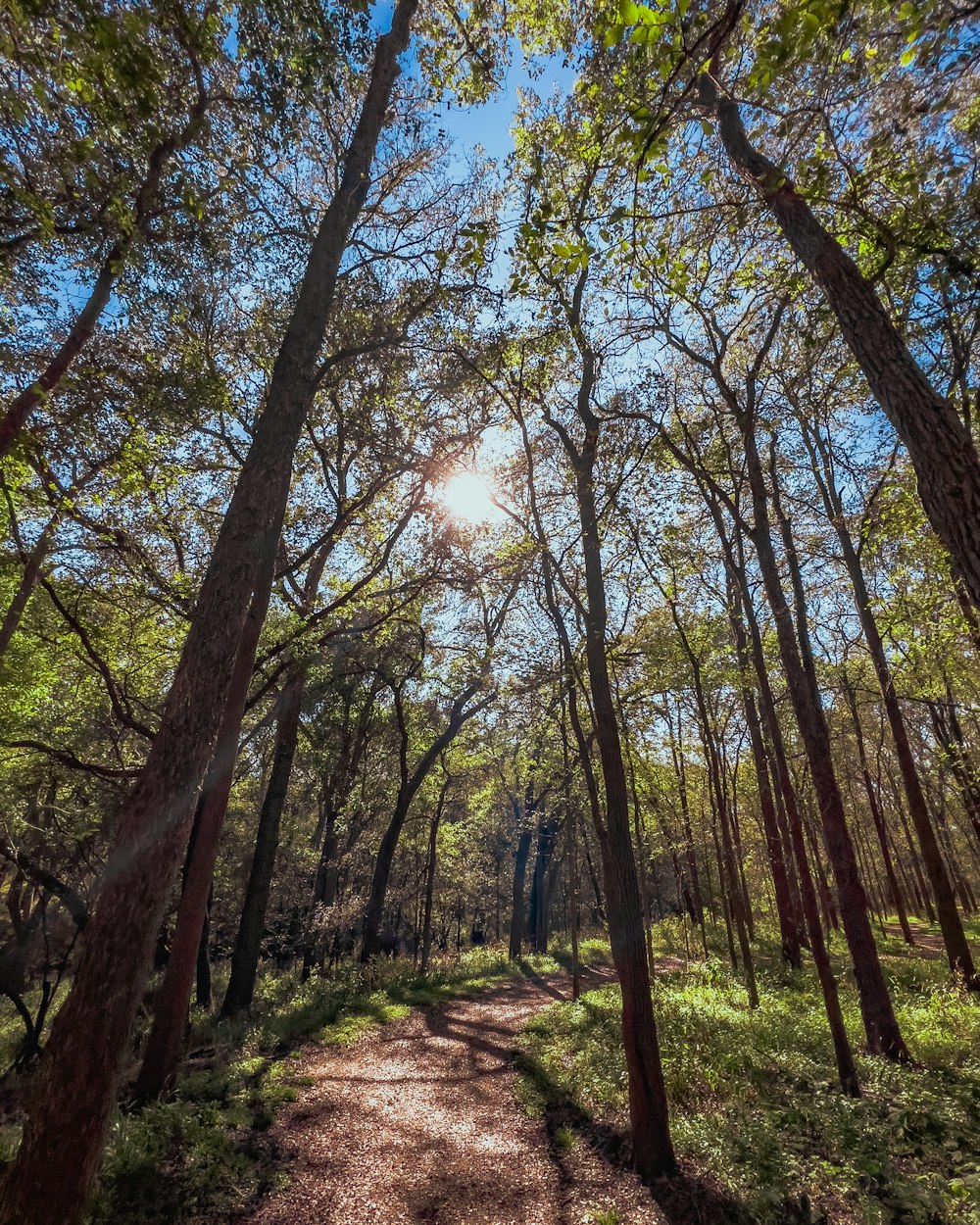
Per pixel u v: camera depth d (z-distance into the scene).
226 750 9.69
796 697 10.19
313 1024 11.96
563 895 41.94
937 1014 9.94
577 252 4.69
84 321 7.76
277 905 26.09
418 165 13.05
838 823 9.56
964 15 3.67
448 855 31.23
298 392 6.44
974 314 6.61
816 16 3.20
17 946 12.80
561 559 9.20
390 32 8.88
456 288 10.68
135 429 9.43
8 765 12.27
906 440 4.32
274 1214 5.45
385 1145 6.91
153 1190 5.45
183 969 8.52
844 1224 5.02
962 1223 4.78
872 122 5.73
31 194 5.64
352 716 21.41
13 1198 3.74
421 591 16.81
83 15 4.08
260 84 6.87
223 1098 7.80
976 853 28.75
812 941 8.00
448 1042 11.16
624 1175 6.03
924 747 21.94
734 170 6.68
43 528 9.91
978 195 5.32
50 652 12.19
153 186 6.97
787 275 7.70
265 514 5.86
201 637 5.22
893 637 11.11
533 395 8.86
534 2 7.96
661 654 12.11
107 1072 4.07
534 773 18.28
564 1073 8.79
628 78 4.71
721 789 15.84
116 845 4.63
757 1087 7.60
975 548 3.81
